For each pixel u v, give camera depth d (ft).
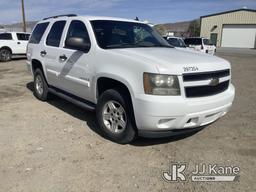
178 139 14.58
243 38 146.72
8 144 13.74
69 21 17.62
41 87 21.56
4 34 55.16
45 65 19.77
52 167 11.58
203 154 12.96
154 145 13.83
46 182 10.50
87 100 16.12
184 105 11.73
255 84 31.22
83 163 11.94
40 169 11.41
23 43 57.06
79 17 16.80
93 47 14.75
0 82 30.30
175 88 11.68
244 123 17.15
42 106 20.39
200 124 12.80
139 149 13.37
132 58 12.60
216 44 154.30
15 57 59.72
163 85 11.59
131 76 12.36
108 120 14.35
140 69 12.02
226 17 148.66
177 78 11.67
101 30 15.53
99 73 13.99
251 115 18.80
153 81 11.60
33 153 12.80
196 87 12.19
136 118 12.35
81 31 16.19
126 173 11.22
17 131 15.46
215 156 12.78
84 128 15.98
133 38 16.29
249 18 143.02
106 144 13.85
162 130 12.11
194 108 12.01
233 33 148.77
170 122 11.92
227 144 14.06
